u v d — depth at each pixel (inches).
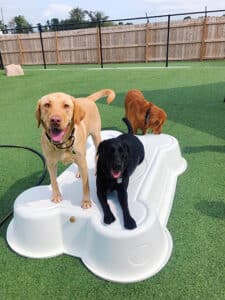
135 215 83.1
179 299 70.4
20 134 197.5
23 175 136.3
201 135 173.2
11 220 103.3
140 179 102.0
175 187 117.7
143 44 666.8
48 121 78.3
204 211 101.8
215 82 340.2
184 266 79.4
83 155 87.1
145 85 349.7
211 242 87.3
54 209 88.4
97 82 394.9
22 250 88.0
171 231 92.8
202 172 128.7
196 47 625.0
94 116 118.6
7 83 432.8
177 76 402.0
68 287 75.3
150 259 78.5
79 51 735.1
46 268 81.7
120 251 75.9
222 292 71.4
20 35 773.3
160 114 158.6
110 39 693.3
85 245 85.6
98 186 89.6
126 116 178.2
